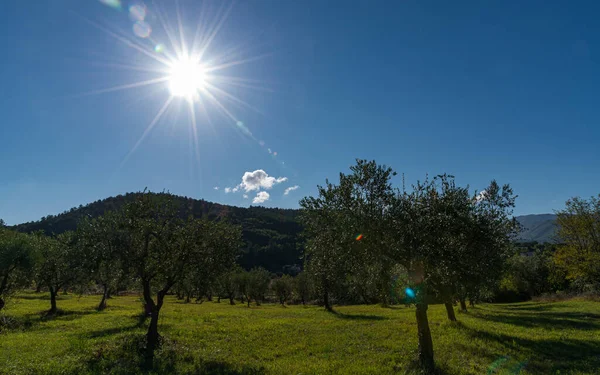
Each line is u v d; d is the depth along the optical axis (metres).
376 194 14.93
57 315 34.62
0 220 34.72
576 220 40.75
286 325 28.31
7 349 18.17
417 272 14.52
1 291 28.61
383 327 26.98
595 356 17.94
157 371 14.86
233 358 17.56
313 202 15.99
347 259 14.93
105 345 18.62
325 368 15.55
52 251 36.25
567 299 53.09
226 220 21.50
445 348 18.92
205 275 19.42
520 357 17.41
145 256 19.14
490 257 15.39
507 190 17.23
